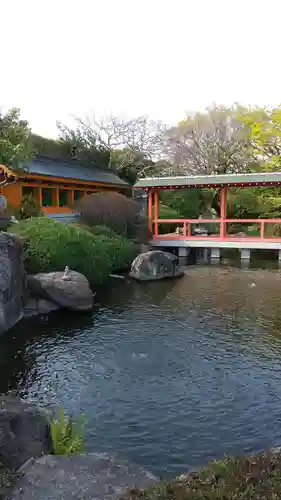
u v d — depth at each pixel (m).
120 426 6.45
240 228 31.16
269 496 2.83
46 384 7.93
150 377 8.21
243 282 17.59
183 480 3.33
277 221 22.17
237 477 3.10
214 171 34.06
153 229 25.50
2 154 17.58
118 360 9.06
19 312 12.03
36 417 5.30
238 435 6.24
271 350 9.69
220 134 33.38
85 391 7.62
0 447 4.36
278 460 3.33
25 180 20.34
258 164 31.98
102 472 4.13
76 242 15.74
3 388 7.77
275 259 24.05
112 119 40.03
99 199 21.70
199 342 10.21
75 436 5.48
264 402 7.21
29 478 3.98
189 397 7.39
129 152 37.28
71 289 12.84
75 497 3.65
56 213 22.88
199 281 17.89
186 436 6.21
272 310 13.14
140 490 3.32
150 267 18.19
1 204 14.09
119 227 21.88
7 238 11.48
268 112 30.75
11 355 9.34
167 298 14.77
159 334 10.80
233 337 10.58
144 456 5.73
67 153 32.97
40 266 14.48
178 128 36.34
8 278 10.93
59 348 9.77
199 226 29.66
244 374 8.35
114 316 12.43
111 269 18.98
